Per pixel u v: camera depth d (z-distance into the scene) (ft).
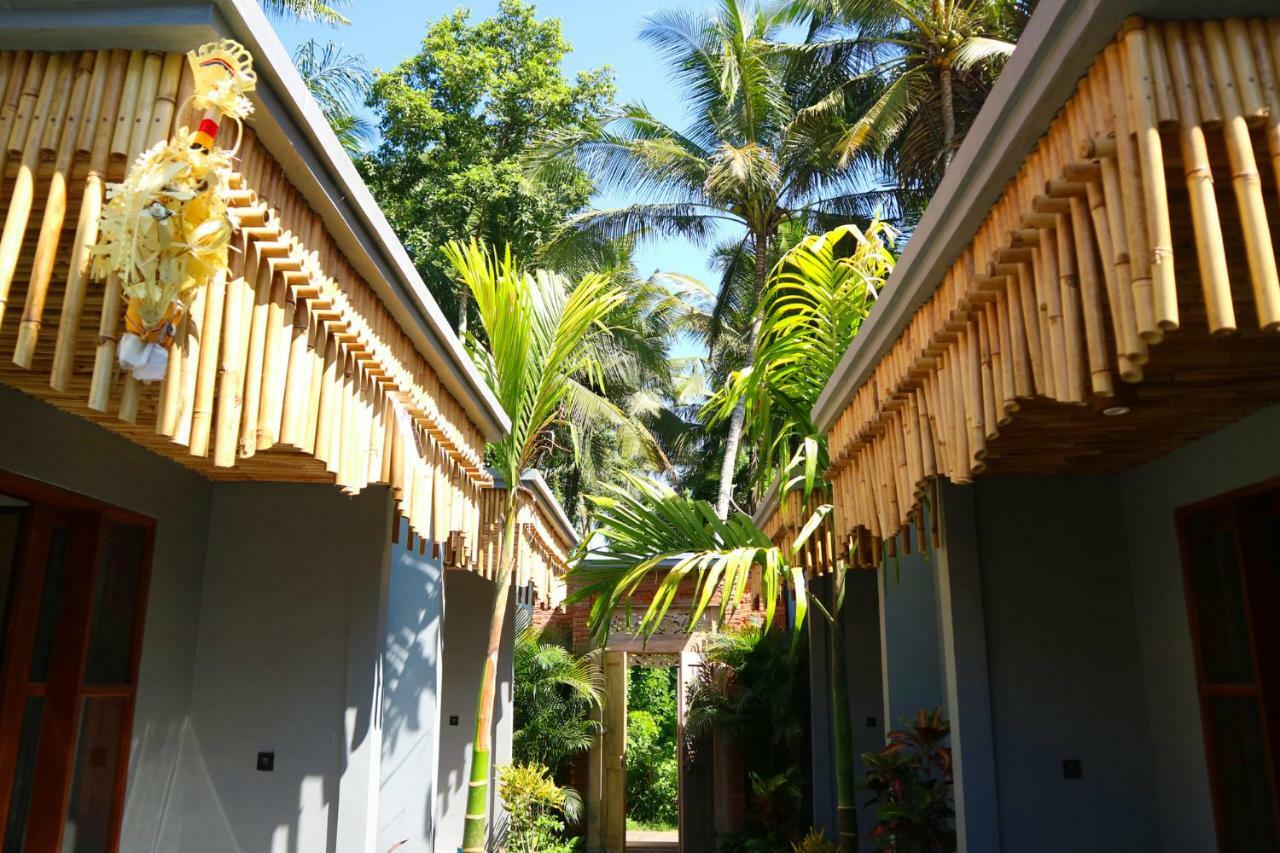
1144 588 14.44
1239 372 9.49
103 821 13.41
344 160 9.53
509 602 27.27
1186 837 13.41
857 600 26.76
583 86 54.49
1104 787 14.11
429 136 51.01
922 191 46.29
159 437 12.20
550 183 50.26
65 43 7.62
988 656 14.55
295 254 9.27
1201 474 12.94
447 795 25.39
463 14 54.85
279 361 8.91
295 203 9.34
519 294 17.71
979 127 8.36
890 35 45.27
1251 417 11.78
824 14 47.73
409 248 48.88
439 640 19.81
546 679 34.04
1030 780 14.14
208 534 16.16
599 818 34.65
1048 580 14.82
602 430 57.06
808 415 18.62
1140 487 14.52
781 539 22.47
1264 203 7.18
